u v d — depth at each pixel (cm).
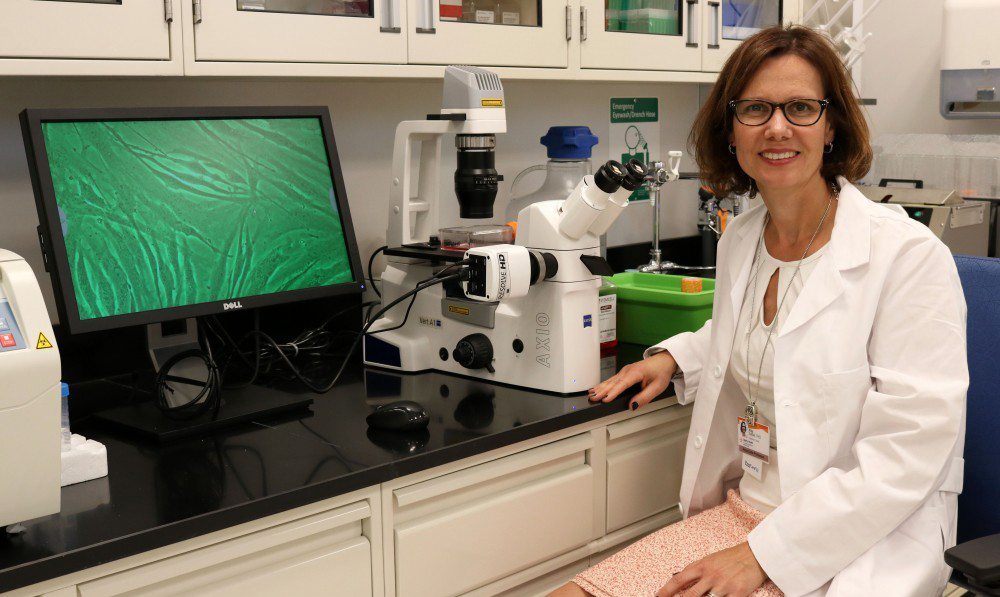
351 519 128
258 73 156
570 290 160
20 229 168
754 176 145
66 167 137
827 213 146
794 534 132
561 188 233
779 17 258
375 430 144
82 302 137
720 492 168
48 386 104
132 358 177
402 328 184
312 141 168
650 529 179
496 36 188
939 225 238
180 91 184
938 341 129
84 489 121
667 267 245
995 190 268
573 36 202
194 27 148
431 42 177
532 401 160
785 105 138
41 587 102
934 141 284
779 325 146
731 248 163
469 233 175
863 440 133
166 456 133
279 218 161
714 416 162
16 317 105
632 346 198
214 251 152
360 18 167
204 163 153
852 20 280
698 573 133
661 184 239
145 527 108
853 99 145
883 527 127
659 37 221
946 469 128
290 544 125
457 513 141
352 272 170
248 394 160
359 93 211
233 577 119
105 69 139
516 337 167
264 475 125
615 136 274
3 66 130
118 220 142
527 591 158
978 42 272
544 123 253
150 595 112
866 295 136
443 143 230
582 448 158
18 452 103
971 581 118
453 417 151
